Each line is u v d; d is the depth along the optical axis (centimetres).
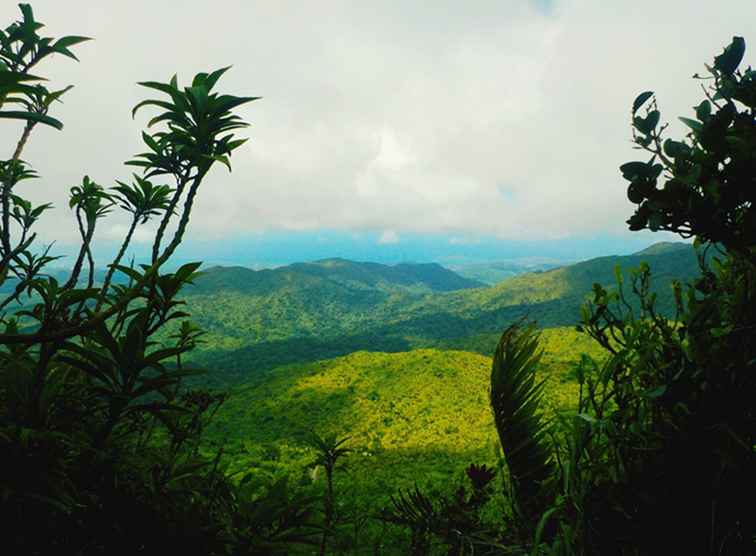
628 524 103
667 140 108
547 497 121
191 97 129
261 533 166
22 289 129
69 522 132
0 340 107
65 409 134
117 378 136
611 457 108
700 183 99
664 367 105
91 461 137
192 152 131
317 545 169
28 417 126
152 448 167
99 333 129
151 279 128
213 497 166
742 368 98
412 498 202
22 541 122
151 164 136
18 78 95
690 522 100
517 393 132
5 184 148
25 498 119
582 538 103
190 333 149
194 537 140
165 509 145
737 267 108
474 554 156
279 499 170
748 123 98
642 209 108
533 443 130
